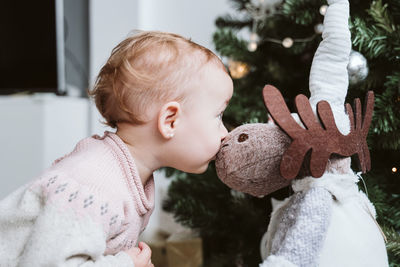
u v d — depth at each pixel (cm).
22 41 174
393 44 82
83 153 66
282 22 110
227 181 63
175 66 64
